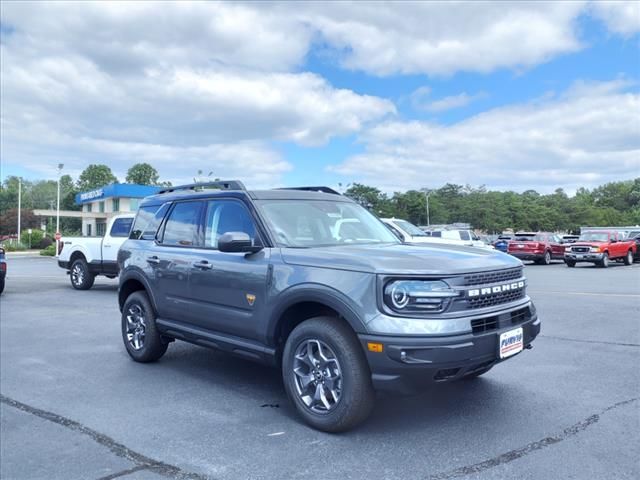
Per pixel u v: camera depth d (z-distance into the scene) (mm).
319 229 5113
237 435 4180
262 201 5105
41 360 6637
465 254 4402
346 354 3979
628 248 25922
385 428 4227
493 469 3502
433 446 3873
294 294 4312
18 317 9859
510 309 4242
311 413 4234
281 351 4660
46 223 83062
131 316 6504
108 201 59219
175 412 4730
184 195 6027
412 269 3846
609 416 4422
